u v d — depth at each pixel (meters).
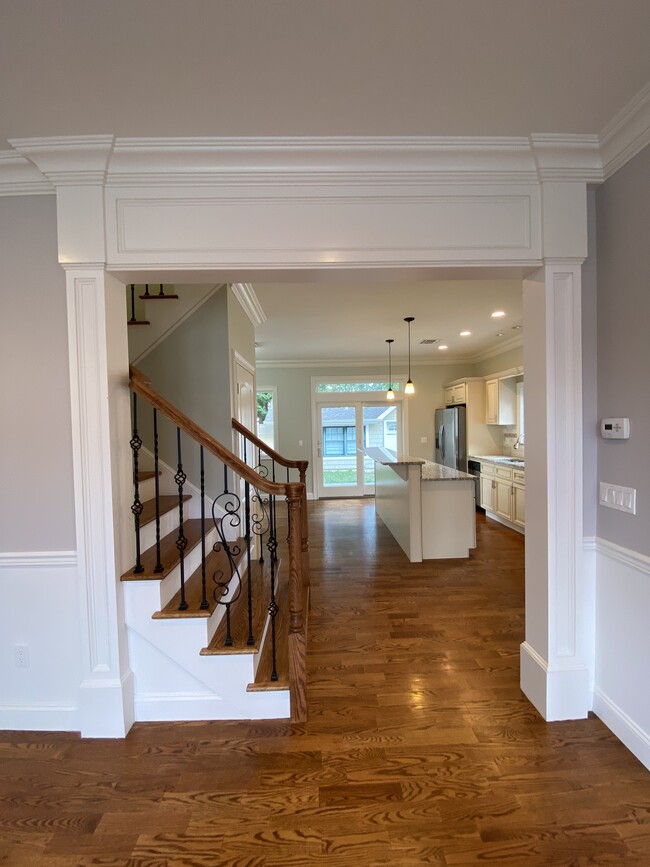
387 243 1.79
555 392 1.84
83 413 1.79
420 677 2.21
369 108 1.55
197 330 3.14
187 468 3.13
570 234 1.80
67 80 1.39
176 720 1.93
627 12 1.20
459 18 1.21
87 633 1.82
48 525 1.85
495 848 1.34
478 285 3.55
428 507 4.17
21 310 1.82
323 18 1.20
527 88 1.47
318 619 2.87
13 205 1.81
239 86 1.43
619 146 1.67
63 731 1.89
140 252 1.76
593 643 1.91
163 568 1.98
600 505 1.87
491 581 3.58
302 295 3.73
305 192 1.78
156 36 1.24
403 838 1.38
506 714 1.93
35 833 1.42
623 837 1.37
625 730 1.73
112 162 1.72
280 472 7.58
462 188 1.80
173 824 1.44
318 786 1.57
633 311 1.66
